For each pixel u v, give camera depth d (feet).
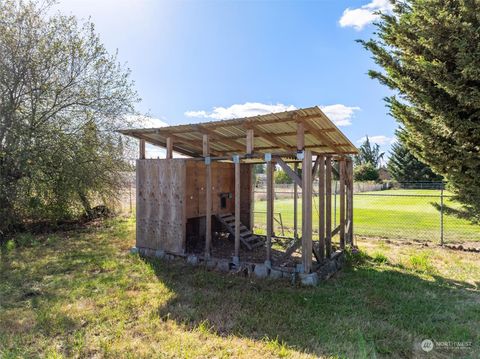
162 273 18.44
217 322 12.24
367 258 22.62
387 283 17.02
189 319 12.48
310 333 11.41
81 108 33.91
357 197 83.15
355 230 34.55
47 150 30.96
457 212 24.54
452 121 19.56
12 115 29.48
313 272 17.39
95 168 34.14
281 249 25.04
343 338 11.05
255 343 10.67
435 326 11.99
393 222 40.63
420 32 19.66
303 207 17.19
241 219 29.84
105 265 19.90
